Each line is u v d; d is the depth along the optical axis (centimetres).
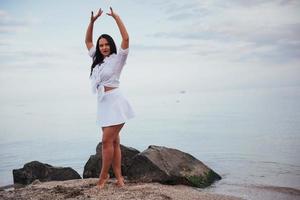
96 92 616
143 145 1766
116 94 608
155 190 642
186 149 1538
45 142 2097
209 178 839
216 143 1664
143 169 774
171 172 770
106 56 618
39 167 910
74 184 696
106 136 615
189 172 797
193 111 4847
